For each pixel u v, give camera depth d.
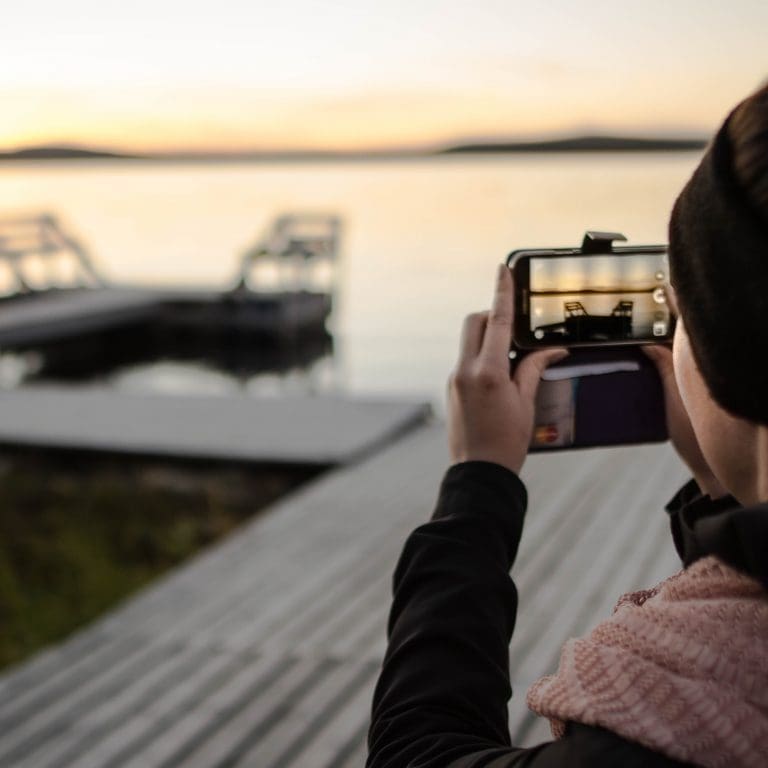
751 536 0.43
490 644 0.65
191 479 6.93
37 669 3.25
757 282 0.42
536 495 5.12
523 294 0.76
